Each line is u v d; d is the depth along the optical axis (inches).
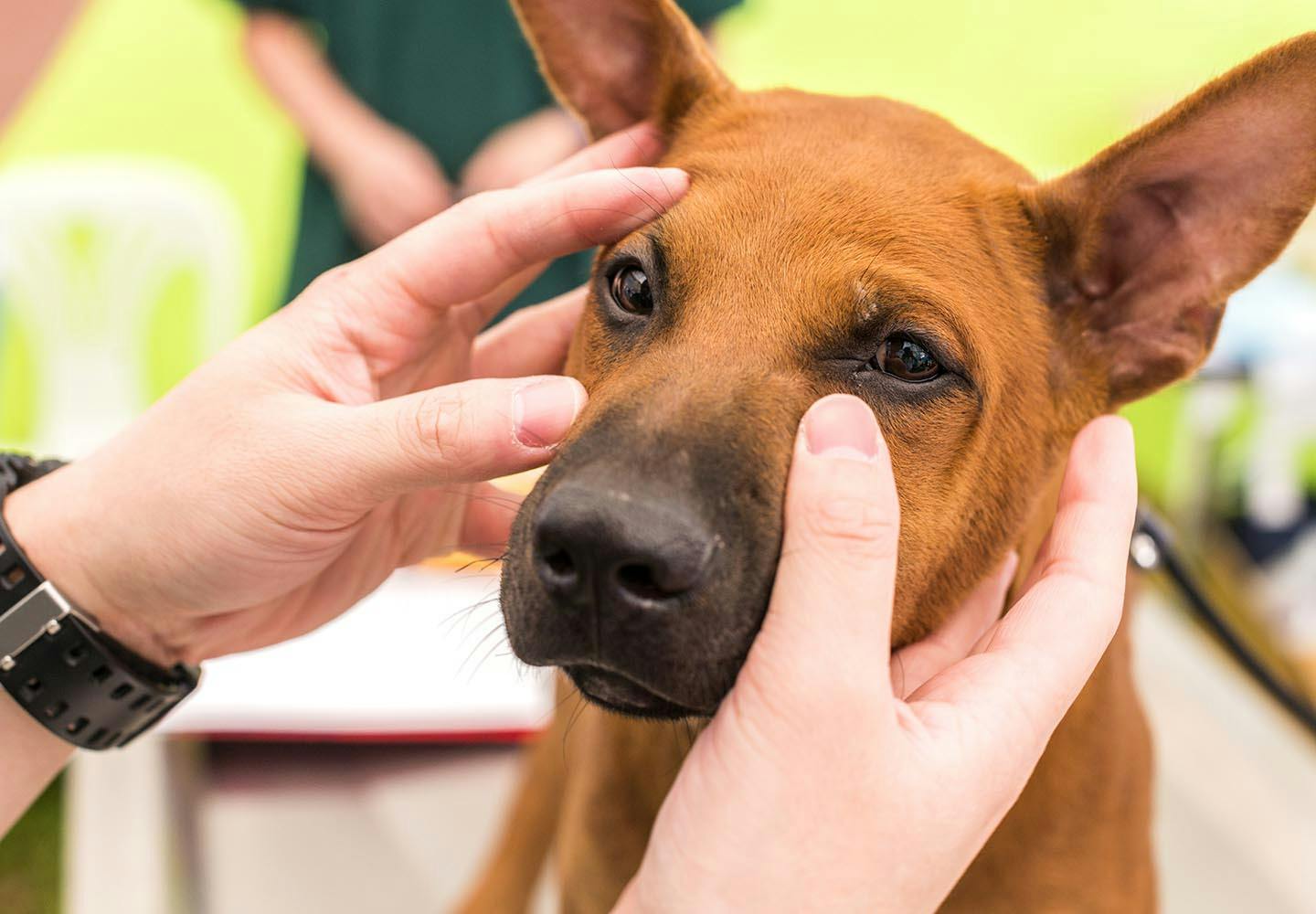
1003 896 20.8
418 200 38.4
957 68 73.3
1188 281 20.6
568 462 17.2
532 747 25.5
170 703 20.3
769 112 21.0
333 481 17.9
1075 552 18.0
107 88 69.5
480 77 38.7
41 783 20.1
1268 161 19.5
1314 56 18.6
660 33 21.6
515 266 19.6
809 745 15.8
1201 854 25.4
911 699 17.2
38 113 67.9
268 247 59.9
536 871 25.6
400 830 26.2
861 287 18.9
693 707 17.3
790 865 15.8
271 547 18.7
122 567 19.0
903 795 16.0
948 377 19.2
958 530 19.8
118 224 43.5
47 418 43.1
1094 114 68.7
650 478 16.8
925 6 76.6
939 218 19.8
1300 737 27.8
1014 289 20.4
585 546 16.4
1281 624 35.5
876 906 16.2
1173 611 32.0
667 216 19.5
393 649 28.2
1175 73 70.4
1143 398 21.4
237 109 69.1
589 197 19.4
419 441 17.4
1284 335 35.3
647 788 21.6
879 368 19.1
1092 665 17.6
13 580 18.8
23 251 43.1
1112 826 21.3
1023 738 16.9
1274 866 25.3
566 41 21.8
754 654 16.1
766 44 74.1
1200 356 20.8
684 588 16.7
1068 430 21.1
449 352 20.9
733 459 17.5
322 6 38.6
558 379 17.6
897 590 19.2
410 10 38.2
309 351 18.7
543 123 38.7
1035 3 75.0
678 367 18.3
